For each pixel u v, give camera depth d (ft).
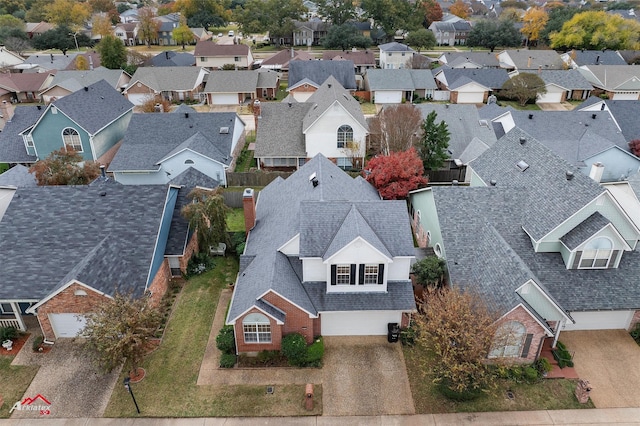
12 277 85.87
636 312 85.05
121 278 85.30
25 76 265.34
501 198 95.86
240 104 255.91
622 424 69.31
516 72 270.67
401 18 402.11
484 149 149.69
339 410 72.08
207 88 249.96
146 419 70.74
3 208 112.06
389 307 82.23
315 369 79.36
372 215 86.53
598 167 103.60
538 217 90.89
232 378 77.61
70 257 88.89
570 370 78.54
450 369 67.97
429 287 81.41
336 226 85.71
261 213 108.99
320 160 112.06
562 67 305.12
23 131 157.58
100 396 74.43
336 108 156.35
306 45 416.87
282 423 70.18
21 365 80.02
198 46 324.60
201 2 477.36
